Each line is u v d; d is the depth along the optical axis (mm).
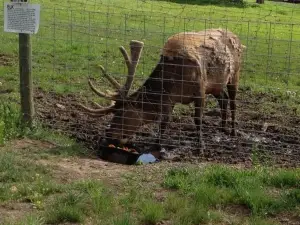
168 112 8297
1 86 10906
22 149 7652
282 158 7953
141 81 11680
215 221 5734
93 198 6016
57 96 10656
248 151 8305
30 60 8344
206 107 10641
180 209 5855
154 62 13500
